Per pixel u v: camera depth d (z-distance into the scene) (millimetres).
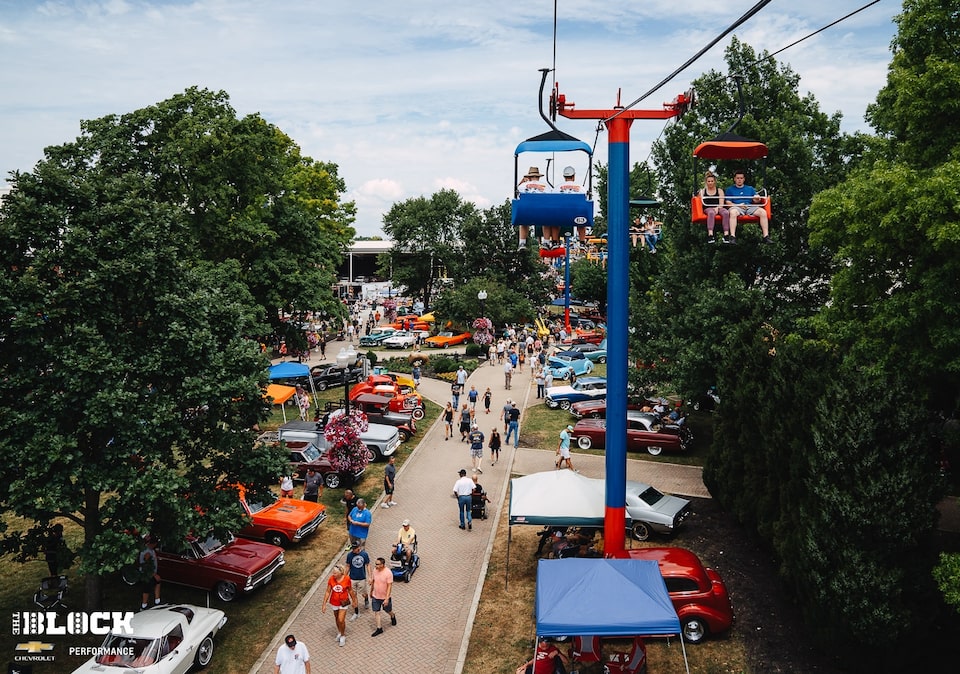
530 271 70625
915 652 12938
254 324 18250
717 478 20703
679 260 29250
